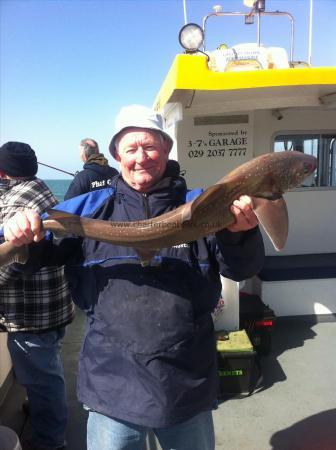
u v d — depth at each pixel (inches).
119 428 44.2
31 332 65.4
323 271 120.1
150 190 47.9
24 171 65.1
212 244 46.6
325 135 132.0
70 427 78.5
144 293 44.3
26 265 47.4
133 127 45.4
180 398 43.6
